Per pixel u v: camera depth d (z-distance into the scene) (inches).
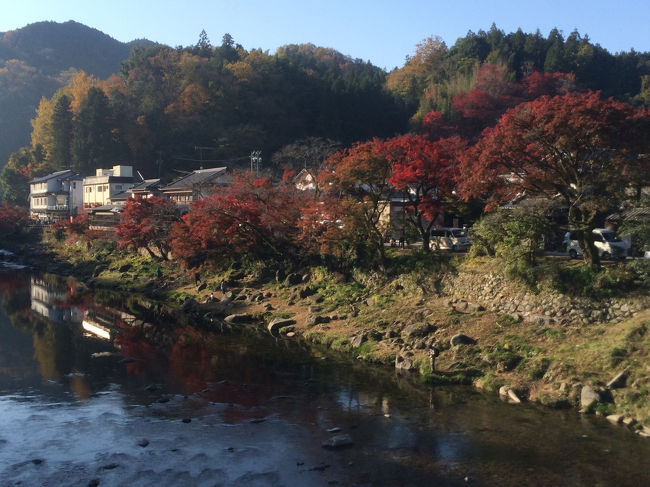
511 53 4503.0
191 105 3855.8
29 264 2832.2
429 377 885.8
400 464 604.7
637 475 573.0
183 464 609.3
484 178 1033.5
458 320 1058.7
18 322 1453.0
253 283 1647.4
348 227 1336.1
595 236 1200.2
